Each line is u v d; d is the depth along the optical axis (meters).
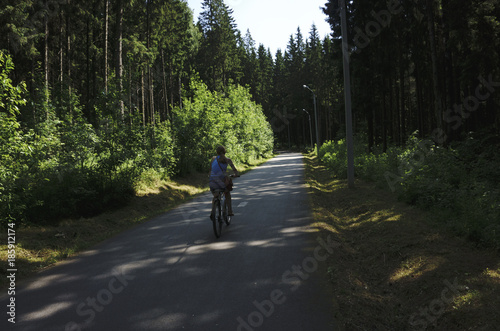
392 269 5.16
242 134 34.88
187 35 44.03
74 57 31.30
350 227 7.95
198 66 49.31
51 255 5.80
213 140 20.77
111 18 28.17
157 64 40.94
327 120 69.12
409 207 8.63
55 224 7.48
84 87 34.72
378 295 4.37
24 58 22.55
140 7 27.53
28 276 4.86
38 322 3.38
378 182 12.72
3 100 6.60
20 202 7.00
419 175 10.03
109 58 31.05
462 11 15.99
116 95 10.28
